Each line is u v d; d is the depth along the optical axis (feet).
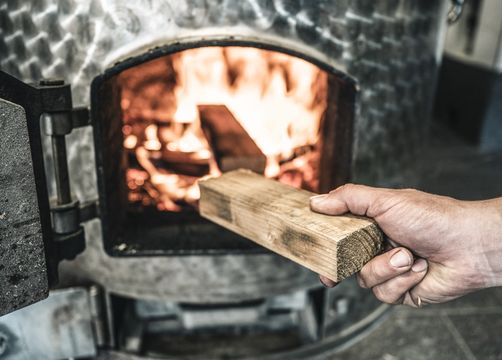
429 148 9.50
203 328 4.67
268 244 3.00
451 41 10.58
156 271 3.99
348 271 2.63
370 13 3.52
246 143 3.85
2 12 3.38
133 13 3.22
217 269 4.00
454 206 2.74
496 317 5.01
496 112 9.32
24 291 2.81
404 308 5.12
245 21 3.29
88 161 3.60
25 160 2.63
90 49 3.32
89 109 3.42
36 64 3.44
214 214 3.37
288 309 4.71
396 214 2.70
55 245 3.45
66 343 4.08
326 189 4.14
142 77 3.80
